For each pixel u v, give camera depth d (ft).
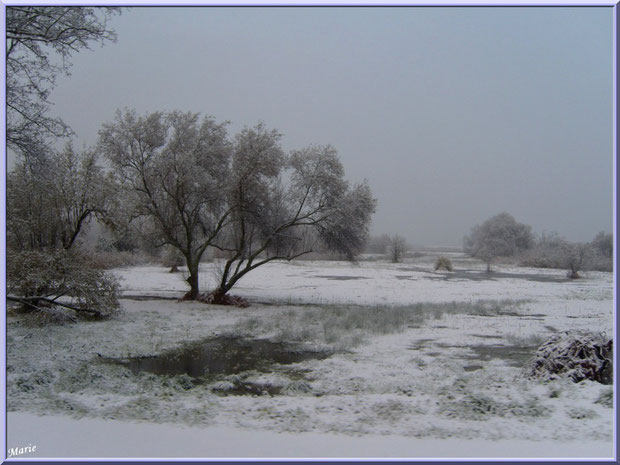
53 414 24.04
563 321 63.21
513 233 262.47
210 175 81.20
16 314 61.46
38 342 46.37
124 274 131.85
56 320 55.77
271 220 80.89
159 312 68.44
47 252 60.03
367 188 79.10
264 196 79.97
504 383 31.68
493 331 55.77
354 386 32.48
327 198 78.64
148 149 77.92
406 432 21.61
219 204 83.05
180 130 78.64
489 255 183.32
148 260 167.73
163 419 23.41
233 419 23.54
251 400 27.99
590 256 155.33
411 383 32.99
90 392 28.99
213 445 19.90
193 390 31.19
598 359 31.89
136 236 82.12
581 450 19.39
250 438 20.76
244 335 53.36
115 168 76.02
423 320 63.52
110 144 75.36
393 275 153.79
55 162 54.95
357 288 112.57
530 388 29.89
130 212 71.92
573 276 154.10
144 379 32.83
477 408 24.97
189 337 51.83
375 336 52.80
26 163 50.83
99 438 20.71
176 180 77.71
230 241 89.66
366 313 67.41
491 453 19.02
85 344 46.42
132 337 50.80
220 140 81.10
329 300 88.33
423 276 151.74
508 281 137.90
